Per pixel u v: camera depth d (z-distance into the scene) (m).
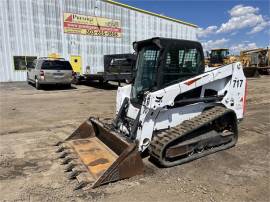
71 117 8.17
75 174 3.94
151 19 27.41
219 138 4.99
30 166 4.42
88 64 23.22
